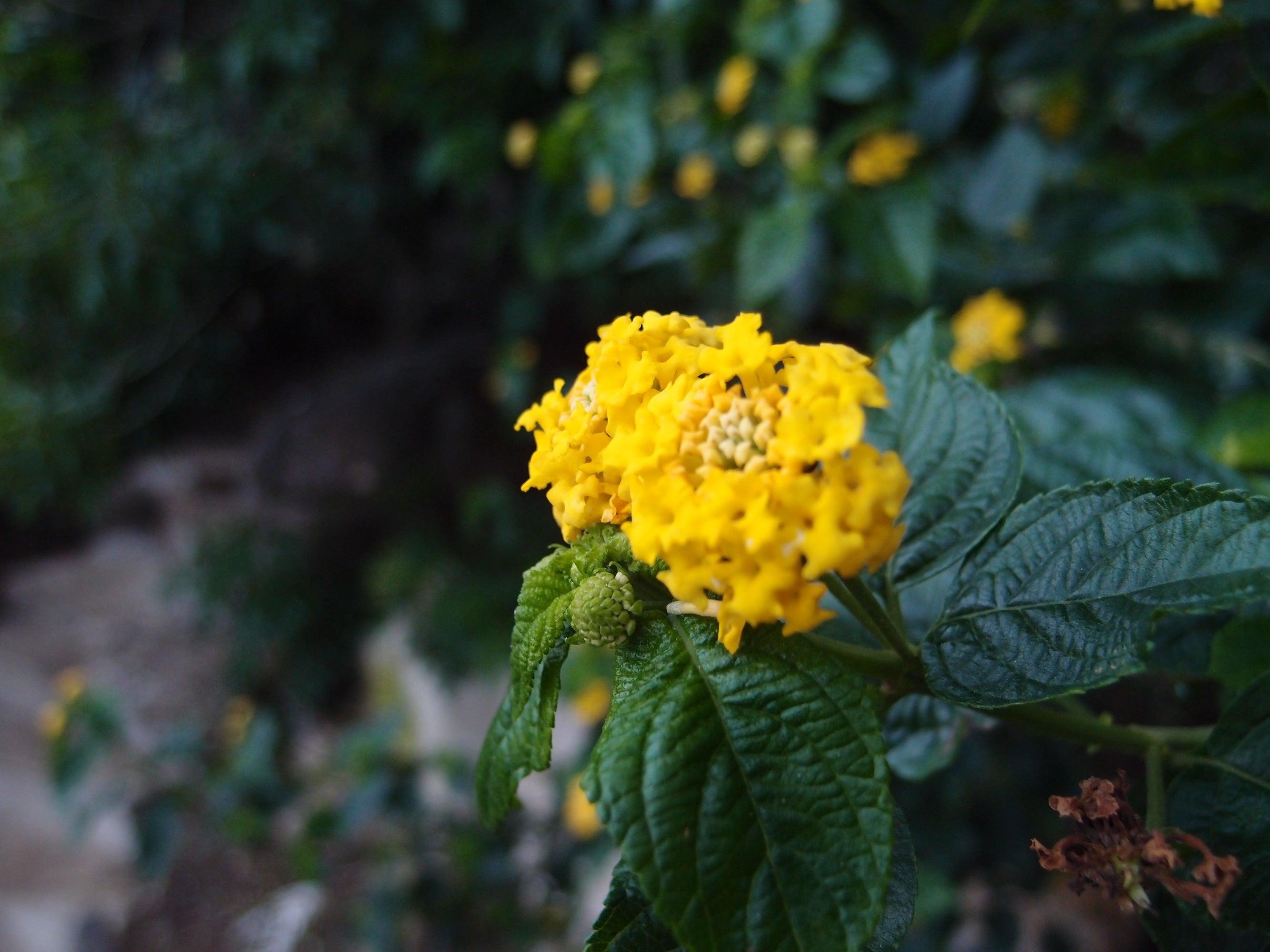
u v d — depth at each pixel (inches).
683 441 5.2
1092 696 12.5
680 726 5.3
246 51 27.9
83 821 21.1
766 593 4.9
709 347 5.8
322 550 35.1
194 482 36.4
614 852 17.6
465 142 24.9
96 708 21.1
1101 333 15.3
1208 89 15.2
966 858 14.8
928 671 5.8
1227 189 11.0
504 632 28.4
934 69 17.6
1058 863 5.6
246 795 20.6
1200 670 7.3
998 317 13.8
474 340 35.9
